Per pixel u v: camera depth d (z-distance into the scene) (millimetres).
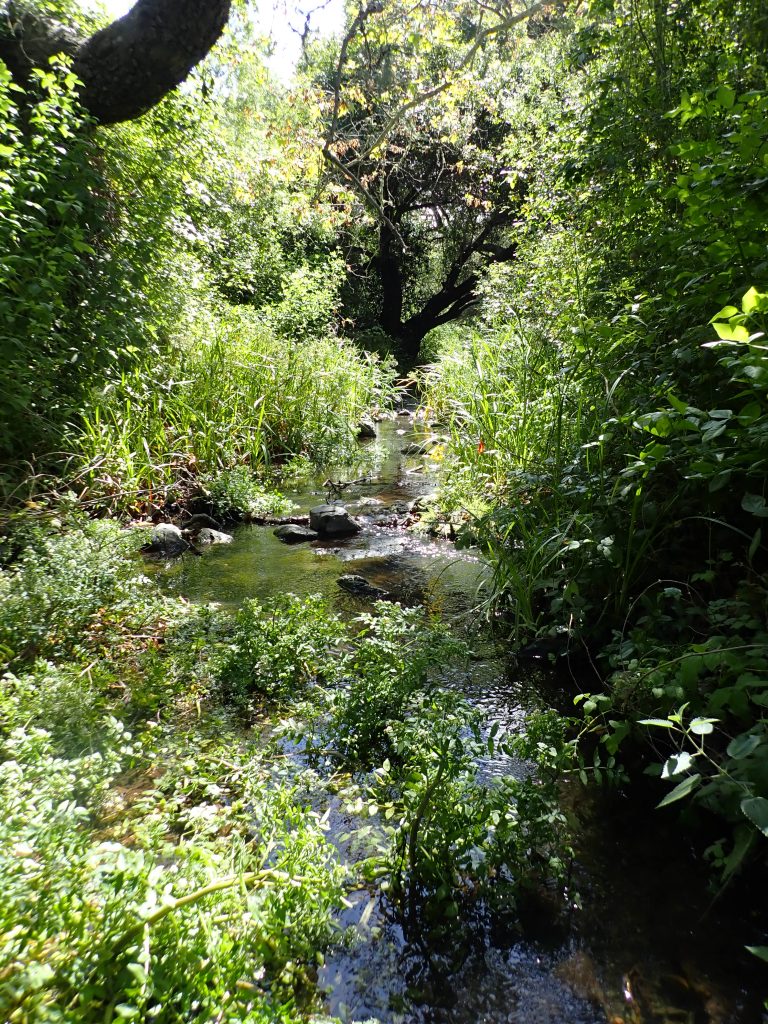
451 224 20625
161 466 5598
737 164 2518
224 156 7953
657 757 2492
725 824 2180
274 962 1608
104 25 6859
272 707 2889
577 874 2004
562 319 4613
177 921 1391
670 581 2789
